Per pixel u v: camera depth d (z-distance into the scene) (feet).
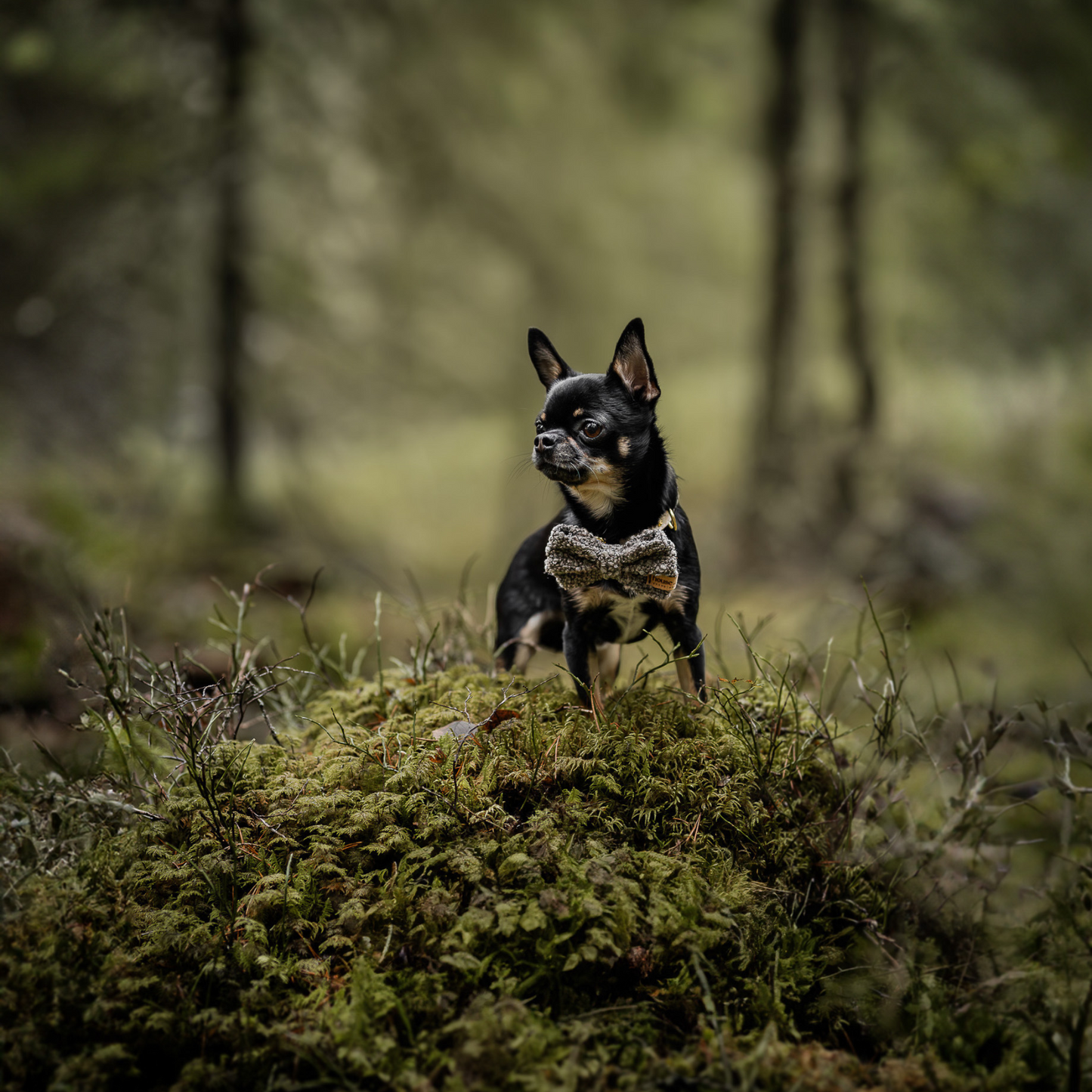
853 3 30.01
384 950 7.20
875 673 11.28
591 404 9.39
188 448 34.22
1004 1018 7.40
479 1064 6.34
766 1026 7.07
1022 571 26.04
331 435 46.11
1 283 30.73
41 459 27.09
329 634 21.50
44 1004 6.93
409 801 8.14
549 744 8.68
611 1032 6.84
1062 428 31.89
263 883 7.65
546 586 11.02
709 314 64.08
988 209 31.83
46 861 8.28
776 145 32.55
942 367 35.60
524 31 36.04
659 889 7.56
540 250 46.75
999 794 10.25
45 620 15.39
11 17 27.63
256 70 31.48
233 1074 6.48
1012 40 28.17
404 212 39.73
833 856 8.40
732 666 14.25
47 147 30.14
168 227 31.81
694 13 33.68
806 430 32.99
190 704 9.57
